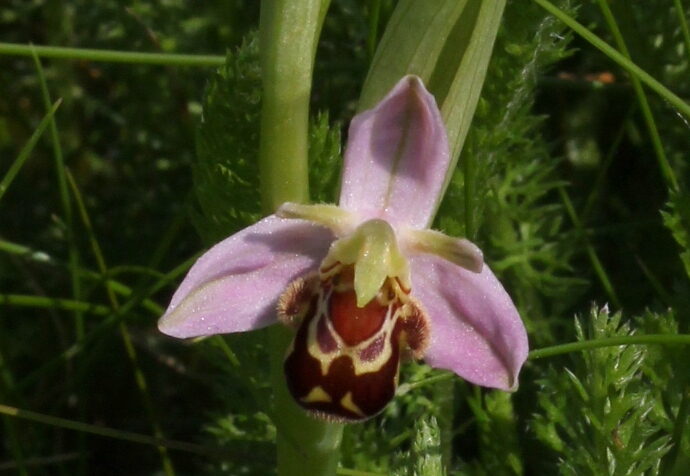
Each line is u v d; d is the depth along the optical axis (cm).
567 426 14
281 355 12
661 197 17
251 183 14
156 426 15
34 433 17
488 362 12
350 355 12
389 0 17
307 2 11
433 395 15
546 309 16
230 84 14
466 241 12
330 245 12
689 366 14
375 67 12
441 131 12
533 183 16
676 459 14
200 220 14
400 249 12
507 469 15
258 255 12
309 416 12
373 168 12
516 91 15
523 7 14
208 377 17
